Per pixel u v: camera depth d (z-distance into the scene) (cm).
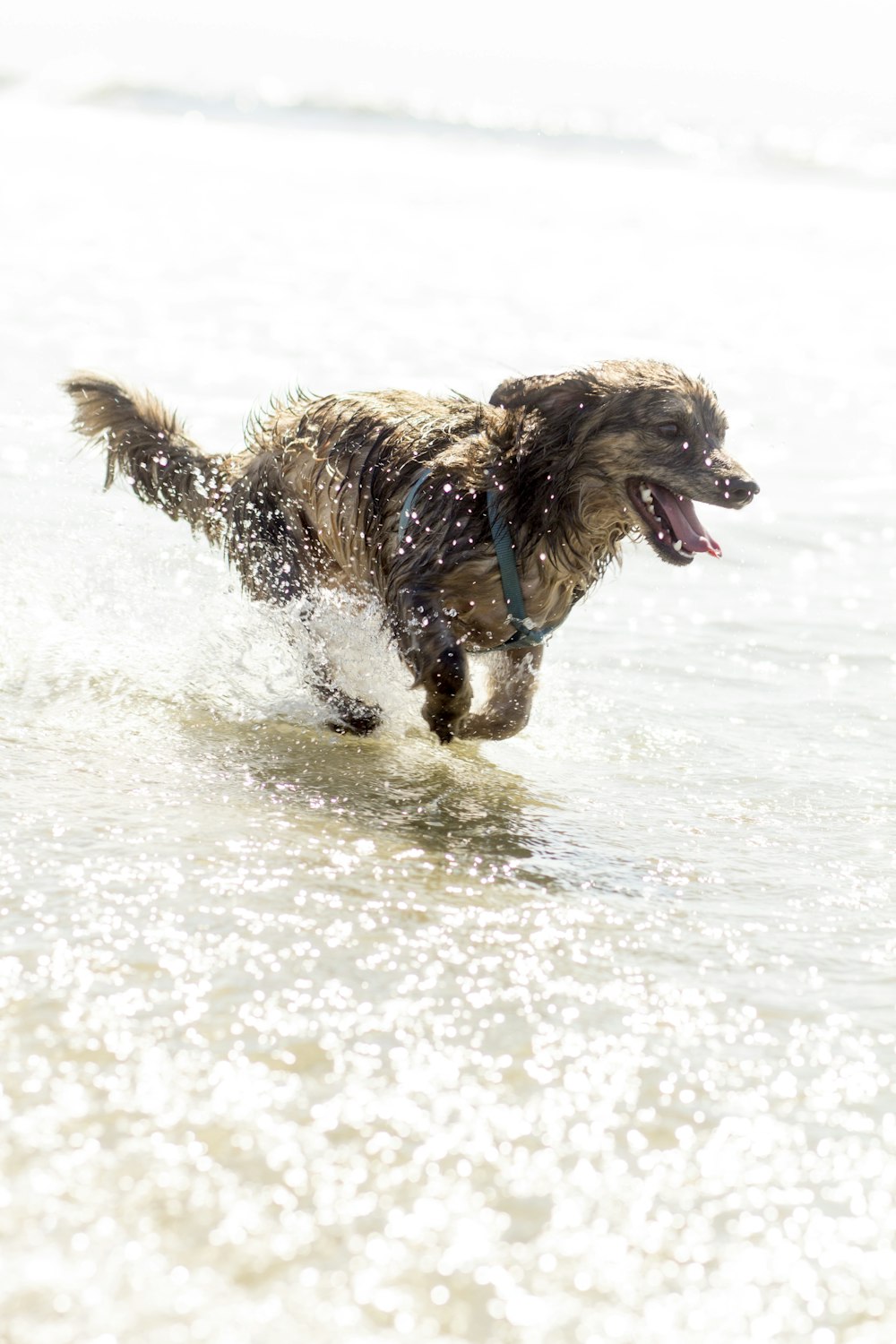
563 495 979
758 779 941
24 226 3288
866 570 1414
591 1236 458
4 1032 542
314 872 731
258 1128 497
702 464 964
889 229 4609
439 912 698
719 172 6612
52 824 750
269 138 6600
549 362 2175
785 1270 451
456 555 976
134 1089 513
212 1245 435
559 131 7475
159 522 1346
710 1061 575
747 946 690
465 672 959
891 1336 426
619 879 769
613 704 1071
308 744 959
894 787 930
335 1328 406
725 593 1341
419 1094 529
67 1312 401
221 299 2589
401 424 1045
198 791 837
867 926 722
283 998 591
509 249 3606
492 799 887
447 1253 443
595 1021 600
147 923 646
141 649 1062
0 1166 462
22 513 1321
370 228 3762
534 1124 518
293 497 1111
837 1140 524
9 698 952
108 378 1184
